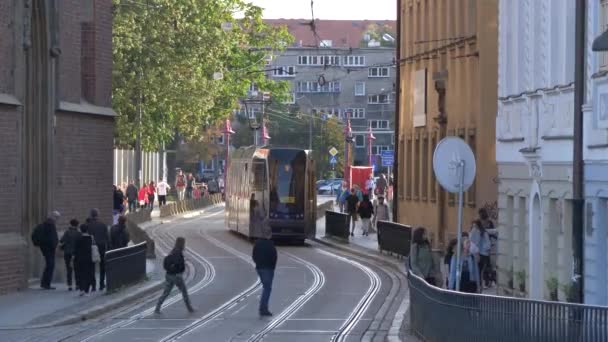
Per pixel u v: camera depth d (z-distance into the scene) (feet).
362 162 522.06
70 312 108.88
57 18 138.31
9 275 124.67
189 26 271.90
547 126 113.60
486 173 176.14
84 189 148.05
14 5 127.24
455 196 190.80
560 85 108.88
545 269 114.11
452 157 81.82
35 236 127.75
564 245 108.47
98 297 122.11
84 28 151.74
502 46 131.75
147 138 284.00
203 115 293.23
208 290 139.74
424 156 214.48
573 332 59.57
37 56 136.15
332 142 476.95
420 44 219.20
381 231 193.16
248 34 340.80
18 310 110.63
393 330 97.40
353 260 187.11
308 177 222.69
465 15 187.52
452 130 193.67
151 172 380.99
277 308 119.85
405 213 231.09
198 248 213.05
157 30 265.54
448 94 197.06
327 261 185.16
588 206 97.86
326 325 104.63
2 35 124.67
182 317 111.04
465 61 187.21
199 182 492.95
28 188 134.31
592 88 95.40
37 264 135.13
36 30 135.33
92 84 152.05
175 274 113.50
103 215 153.89
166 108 271.90
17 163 127.24
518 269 125.80
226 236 249.75
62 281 138.51
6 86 125.70
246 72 337.52
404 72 233.14
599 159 95.20
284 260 186.80
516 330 65.16
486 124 176.45
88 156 149.28
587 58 98.63
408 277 101.45
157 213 329.93
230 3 325.83
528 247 121.29
